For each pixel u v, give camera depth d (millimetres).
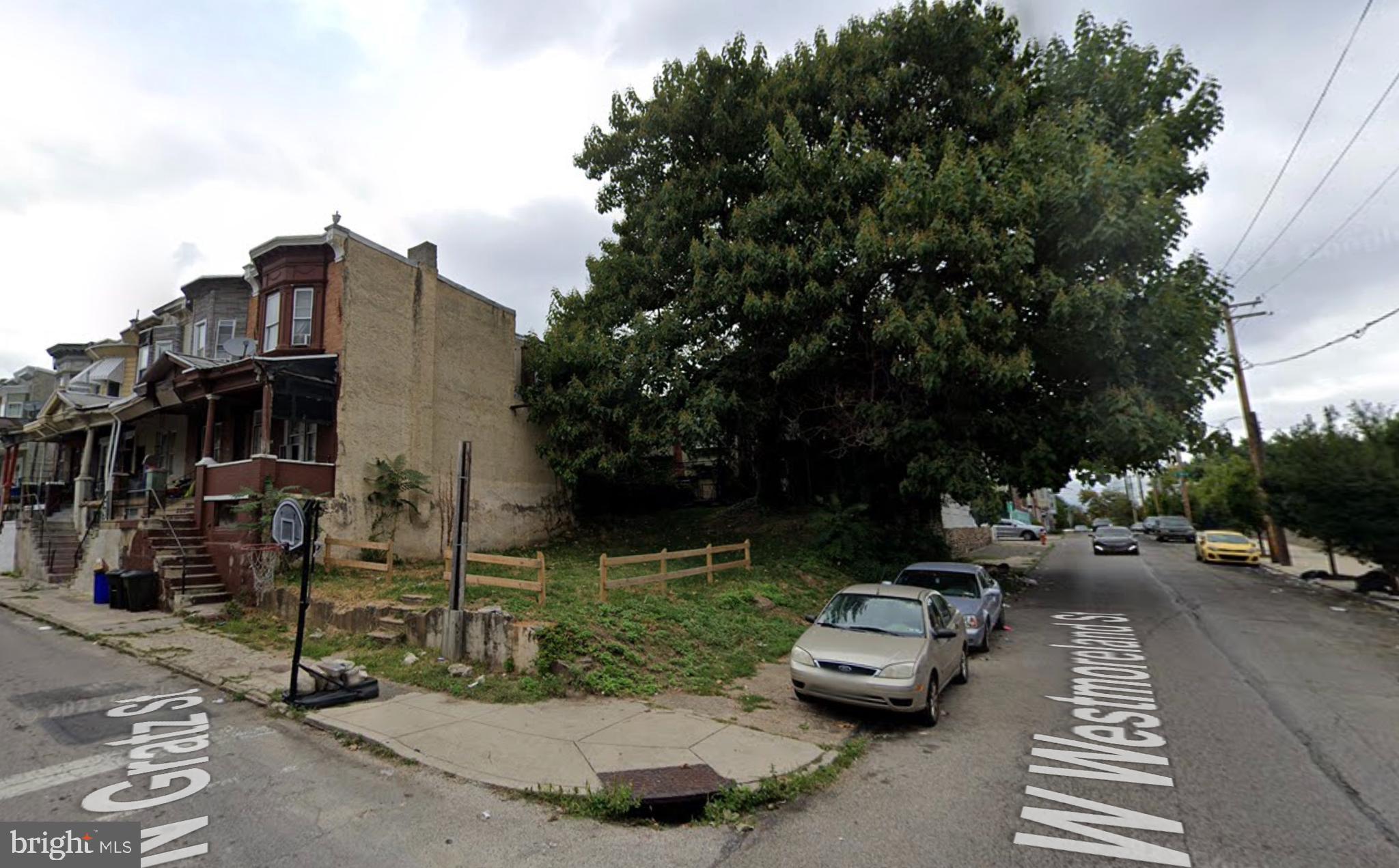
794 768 5992
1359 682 9062
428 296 18141
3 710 7688
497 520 19797
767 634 11141
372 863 4375
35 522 20953
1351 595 17703
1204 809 5199
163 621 12523
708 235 17688
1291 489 18969
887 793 5621
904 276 15414
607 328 21516
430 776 5836
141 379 18938
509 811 5188
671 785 5535
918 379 14883
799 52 18781
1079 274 14797
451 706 7711
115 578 13797
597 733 6805
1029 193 13859
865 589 9148
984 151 15680
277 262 17344
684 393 18547
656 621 10289
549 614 9539
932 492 16734
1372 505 16250
